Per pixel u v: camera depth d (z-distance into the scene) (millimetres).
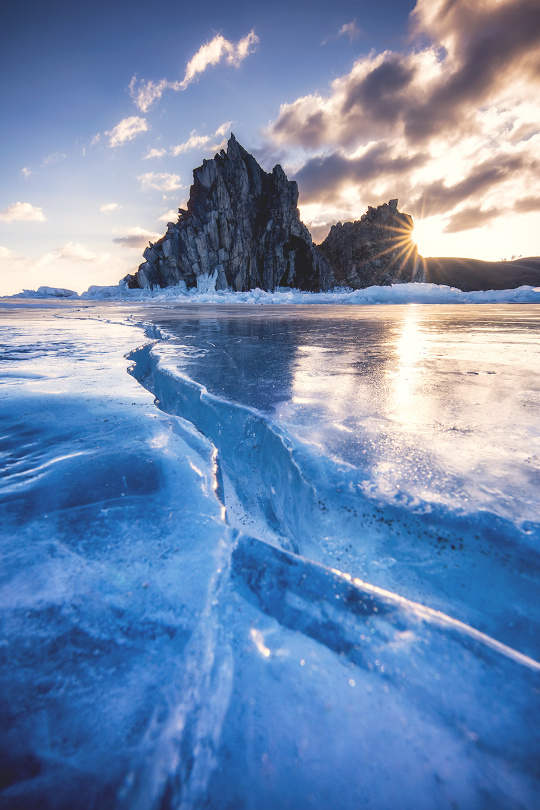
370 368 2387
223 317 7848
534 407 1553
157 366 2613
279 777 371
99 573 649
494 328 5059
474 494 915
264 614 571
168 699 448
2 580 629
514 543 758
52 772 384
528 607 685
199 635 534
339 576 656
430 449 1156
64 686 463
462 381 2020
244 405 1634
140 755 395
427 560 780
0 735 415
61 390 1854
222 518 835
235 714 431
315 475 1037
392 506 886
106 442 1247
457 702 446
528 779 373
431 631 550
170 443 1259
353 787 364
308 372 2281
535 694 461
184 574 651
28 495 914
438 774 375
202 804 357
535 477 986
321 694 453
